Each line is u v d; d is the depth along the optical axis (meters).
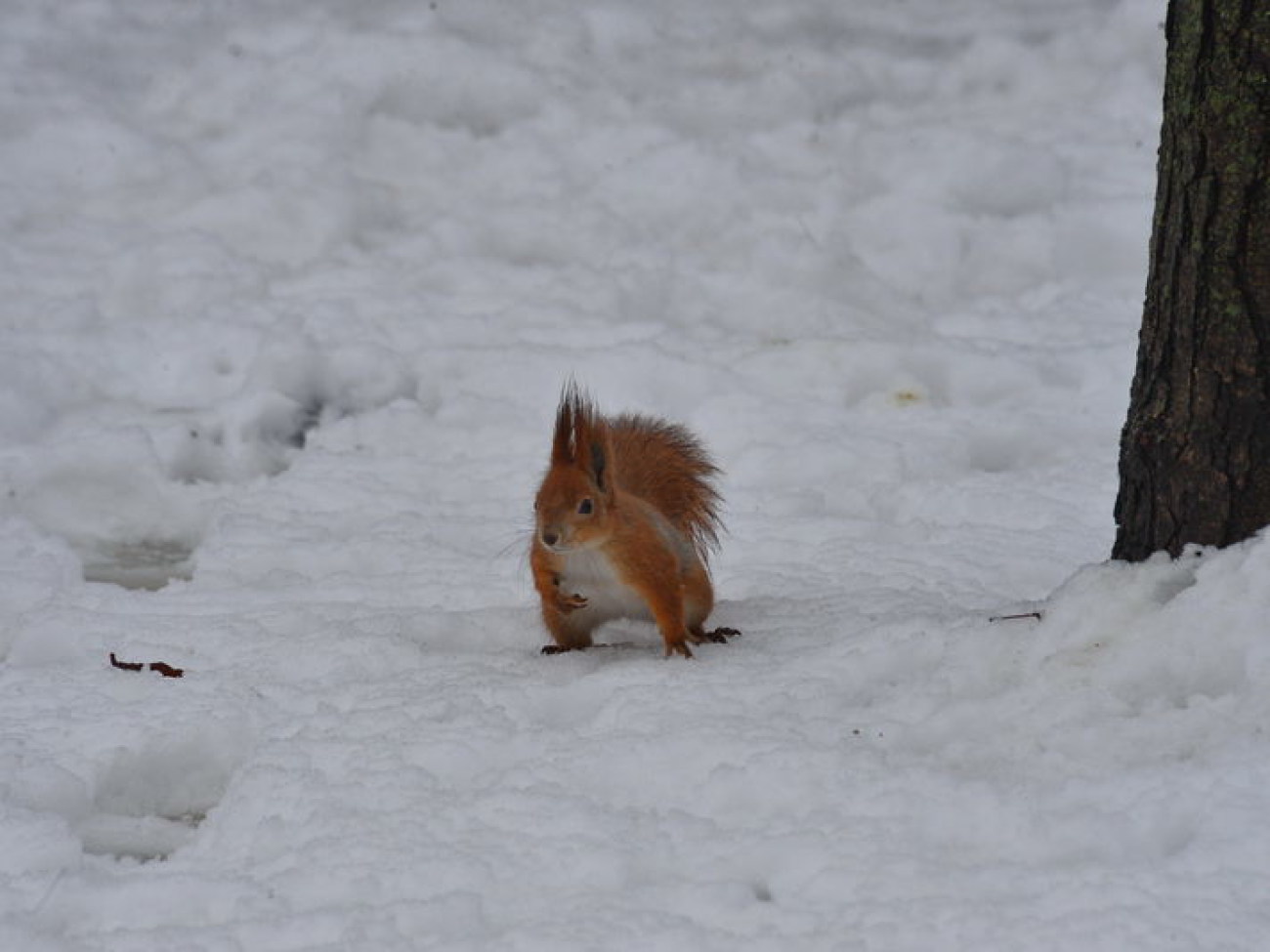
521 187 19.22
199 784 8.15
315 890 6.50
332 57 21.56
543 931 5.98
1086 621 7.86
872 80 22.30
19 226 17.58
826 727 7.47
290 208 17.98
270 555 11.39
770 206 18.53
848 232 18.02
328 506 12.44
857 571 10.59
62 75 21.28
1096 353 14.78
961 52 23.23
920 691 7.75
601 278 16.81
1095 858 6.29
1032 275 17.38
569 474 8.50
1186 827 6.33
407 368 14.84
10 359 14.42
